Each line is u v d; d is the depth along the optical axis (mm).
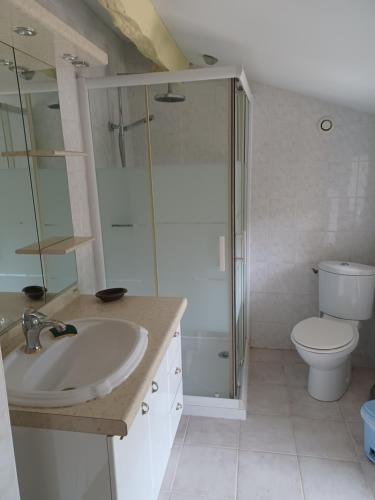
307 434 2246
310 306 3117
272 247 3062
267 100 2803
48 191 1784
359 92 2250
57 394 1103
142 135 2178
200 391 2455
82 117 2117
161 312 1738
